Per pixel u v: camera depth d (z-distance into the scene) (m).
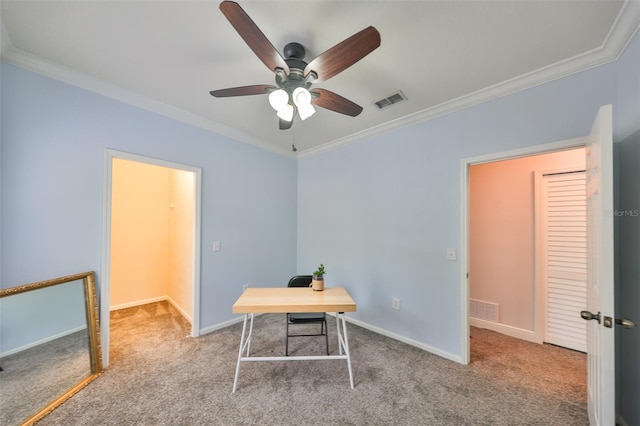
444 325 2.44
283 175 3.91
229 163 3.20
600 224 1.27
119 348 2.54
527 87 1.99
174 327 3.09
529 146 1.99
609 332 1.22
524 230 2.87
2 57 1.73
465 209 2.33
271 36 1.56
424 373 2.14
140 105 2.41
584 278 2.54
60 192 1.98
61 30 1.56
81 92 2.08
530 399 1.83
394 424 1.60
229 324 3.14
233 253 3.23
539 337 2.72
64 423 1.58
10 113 1.77
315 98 1.75
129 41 1.65
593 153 1.45
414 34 1.54
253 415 1.67
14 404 1.67
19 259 1.80
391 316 2.86
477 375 2.12
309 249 3.91
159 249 4.25
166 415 1.66
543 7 1.34
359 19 1.43
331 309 1.92
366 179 3.18
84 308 2.05
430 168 2.58
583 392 1.91
